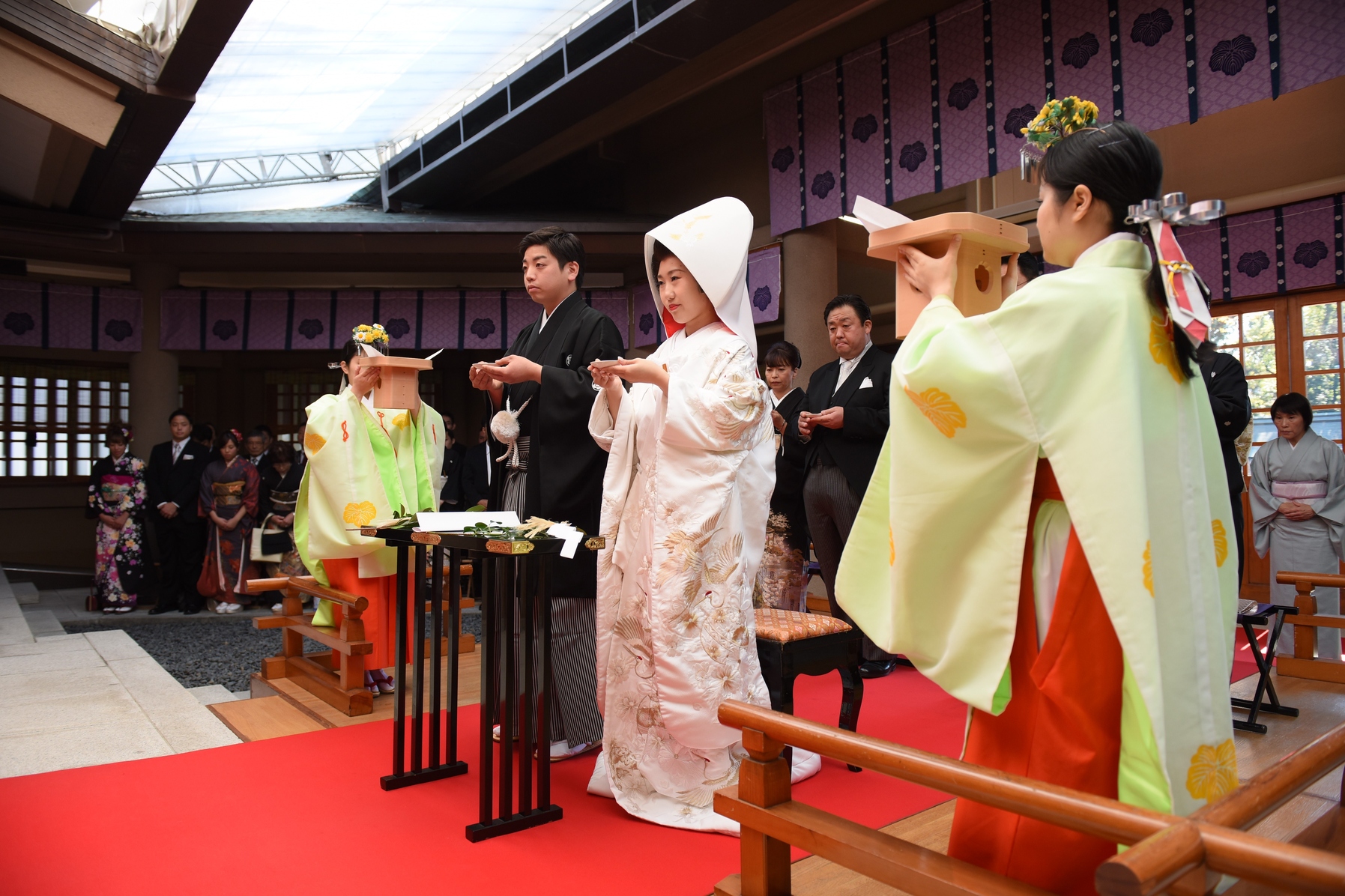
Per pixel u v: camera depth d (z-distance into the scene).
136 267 9.28
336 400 3.67
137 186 7.55
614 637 2.52
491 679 2.26
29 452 10.14
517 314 9.88
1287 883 0.88
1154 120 4.84
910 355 1.45
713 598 2.42
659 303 2.74
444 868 2.07
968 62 5.74
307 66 6.66
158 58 5.64
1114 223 1.42
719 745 2.38
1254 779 1.14
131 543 8.06
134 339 9.26
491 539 2.20
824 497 4.20
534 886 1.98
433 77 7.47
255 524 8.20
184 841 2.22
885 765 1.35
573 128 8.13
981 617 1.41
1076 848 1.34
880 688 3.94
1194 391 1.40
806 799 2.57
